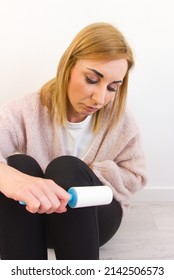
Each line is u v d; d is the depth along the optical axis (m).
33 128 0.87
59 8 1.05
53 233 0.73
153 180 1.34
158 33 1.10
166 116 1.23
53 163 0.76
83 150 0.95
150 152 1.29
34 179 0.61
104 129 0.92
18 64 1.11
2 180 0.62
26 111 0.87
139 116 1.22
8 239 0.68
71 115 0.88
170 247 1.09
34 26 1.07
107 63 0.70
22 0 1.04
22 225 0.68
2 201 0.67
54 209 0.57
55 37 1.08
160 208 1.34
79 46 0.72
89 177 0.75
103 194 0.60
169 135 1.26
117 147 0.94
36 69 1.12
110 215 0.86
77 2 1.05
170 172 1.33
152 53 1.12
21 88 1.14
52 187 0.59
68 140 0.92
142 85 1.17
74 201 0.58
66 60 0.76
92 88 0.74
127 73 0.80
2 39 1.08
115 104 0.87
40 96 0.88
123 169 0.94
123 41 0.73
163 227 1.21
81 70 0.73
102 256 1.03
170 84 1.17
